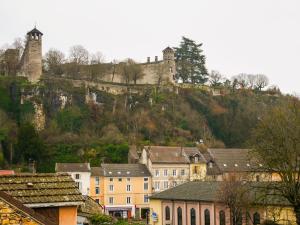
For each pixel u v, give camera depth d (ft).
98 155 408.26
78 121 474.90
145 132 477.36
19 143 404.57
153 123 489.67
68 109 479.00
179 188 249.14
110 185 327.88
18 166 388.37
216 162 363.56
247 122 538.06
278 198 182.29
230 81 612.70
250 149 176.55
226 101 558.15
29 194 47.50
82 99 492.13
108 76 566.36
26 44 503.20
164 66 574.97
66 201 48.26
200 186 240.73
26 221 38.58
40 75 491.72
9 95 474.90
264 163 161.89
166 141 464.65
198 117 522.88
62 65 551.59
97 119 484.74
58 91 482.69
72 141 431.84
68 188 50.19
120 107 505.25
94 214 79.20
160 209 246.47
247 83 614.75
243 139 527.81
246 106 553.23
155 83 570.87
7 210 38.22
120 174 331.98
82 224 74.02
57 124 467.11
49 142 428.15
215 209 215.10
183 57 632.38
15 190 47.47
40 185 49.52
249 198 192.03
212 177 351.87
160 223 245.24
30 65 489.67
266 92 592.60
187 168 351.67
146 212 327.88
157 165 342.64
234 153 376.68
